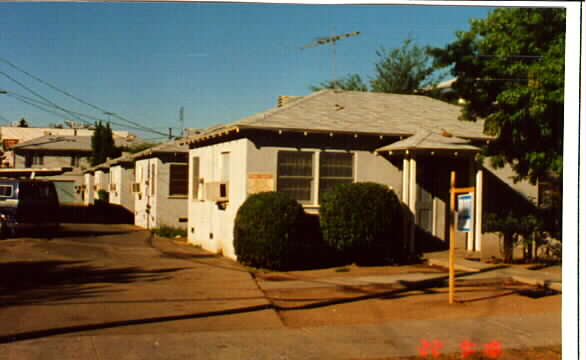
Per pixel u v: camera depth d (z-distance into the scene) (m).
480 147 15.36
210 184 16.70
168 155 25.53
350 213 13.73
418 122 17.19
